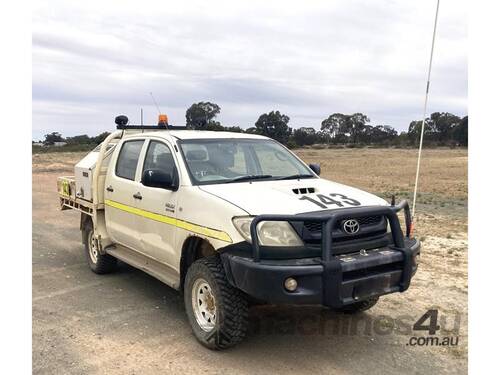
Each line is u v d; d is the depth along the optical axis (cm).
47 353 481
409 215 542
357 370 452
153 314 586
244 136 639
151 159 614
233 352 486
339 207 471
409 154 4812
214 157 574
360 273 452
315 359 473
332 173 2683
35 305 616
